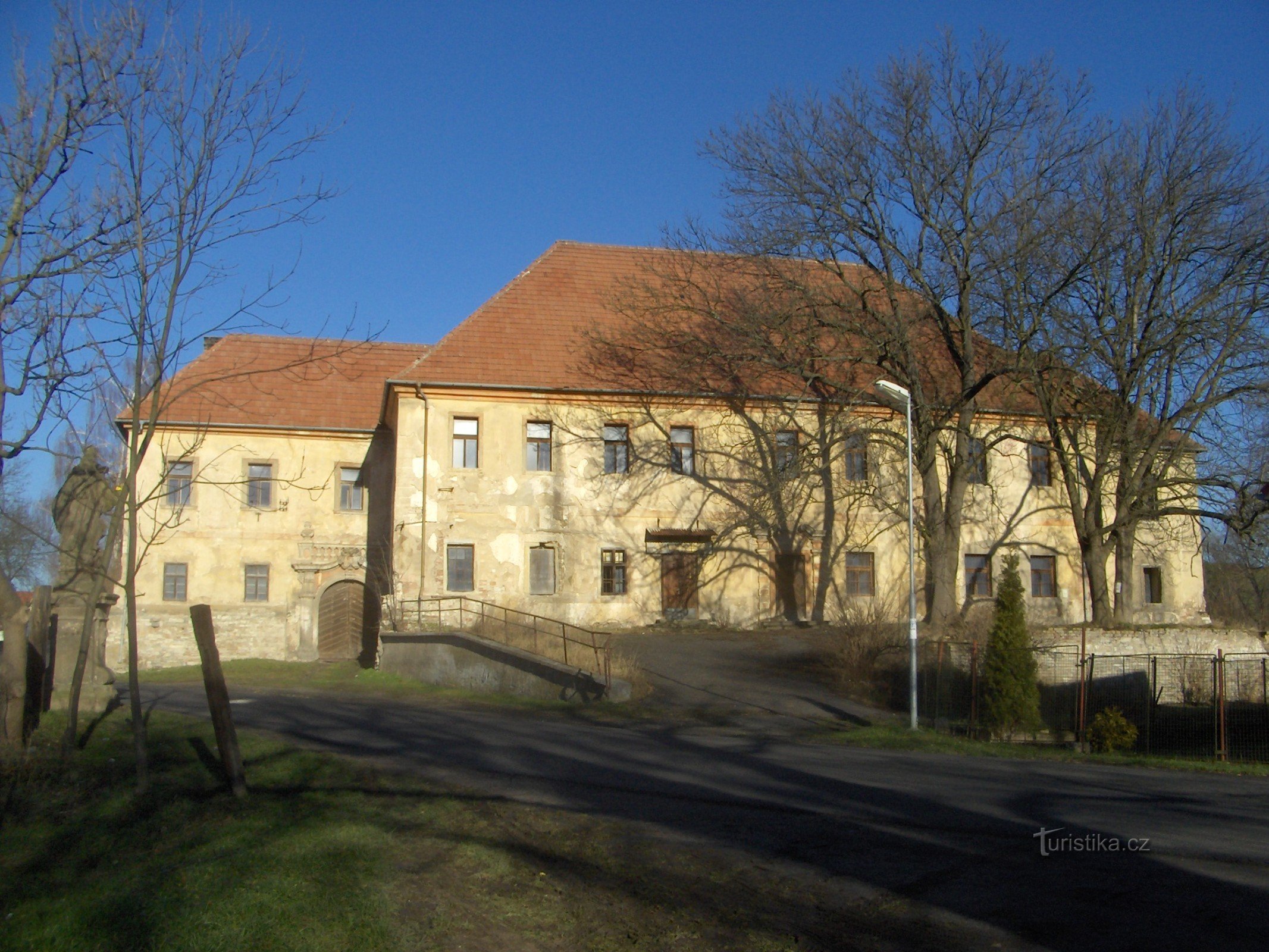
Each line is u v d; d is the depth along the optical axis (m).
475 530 30.09
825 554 32.03
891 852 8.23
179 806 9.08
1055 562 34.22
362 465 36.97
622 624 30.62
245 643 35.28
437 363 30.61
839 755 14.48
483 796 10.00
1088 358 26.28
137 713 9.73
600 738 15.25
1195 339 25.69
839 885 7.32
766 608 31.52
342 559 36.16
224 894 6.51
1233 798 11.62
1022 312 25.55
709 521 31.48
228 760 9.57
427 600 26.80
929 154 25.67
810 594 31.88
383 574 32.78
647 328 31.66
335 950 5.82
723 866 7.73
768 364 27.89
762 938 6.24
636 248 36.53
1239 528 26.03
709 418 32.03
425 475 29.97
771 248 26.78
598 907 6.74
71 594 14.08
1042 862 7.96
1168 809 10.45
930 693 19.83
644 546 31.12
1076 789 11.80
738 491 31.78
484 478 30.33
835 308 27.83
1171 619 35.81
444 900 6.73
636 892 7.06
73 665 13.97
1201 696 21.70
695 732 16.84
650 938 6.22
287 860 7.24
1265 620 33.34
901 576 32.56
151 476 35.00
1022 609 18.64
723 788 10.98
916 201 26.19
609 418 31.30
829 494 32.25
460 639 23.91
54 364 10.62
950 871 7.68
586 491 30.92
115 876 7.14
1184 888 7.25
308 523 36.25
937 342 28.45
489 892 6.92
